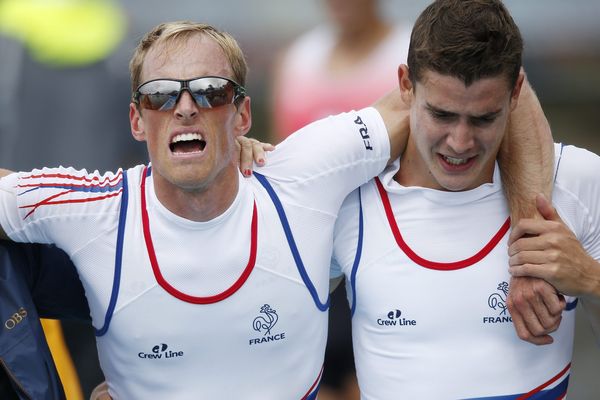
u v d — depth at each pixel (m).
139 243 14.30
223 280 14.37
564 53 36.66
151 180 14.59
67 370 17.59
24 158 23.73
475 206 14.93
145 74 14.14
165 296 14.31
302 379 14.91
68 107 23.83
